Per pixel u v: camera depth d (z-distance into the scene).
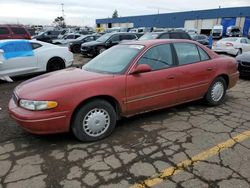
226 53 16.44
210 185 2.80
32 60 8.21
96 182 2.88
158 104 4.45
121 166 3.18
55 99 3.45
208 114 4.93
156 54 4.46
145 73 4.20
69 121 3.58
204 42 20.16
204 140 3.84
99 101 3.77
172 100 4.63
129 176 2.98
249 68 8.13
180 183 2.84
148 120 4.62
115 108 4.07
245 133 4.07
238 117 4.78
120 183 2.86
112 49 4.90
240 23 43.88
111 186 2.81
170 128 4.28
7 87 7.36
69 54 9.32
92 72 4.25
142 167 3.15
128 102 4.06
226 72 5.38
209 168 3.11
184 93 4.76
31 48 8.29
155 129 4.24
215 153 3.46
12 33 16.72
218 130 4.20
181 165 3.18
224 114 4.93
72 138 3.93
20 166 3.20
